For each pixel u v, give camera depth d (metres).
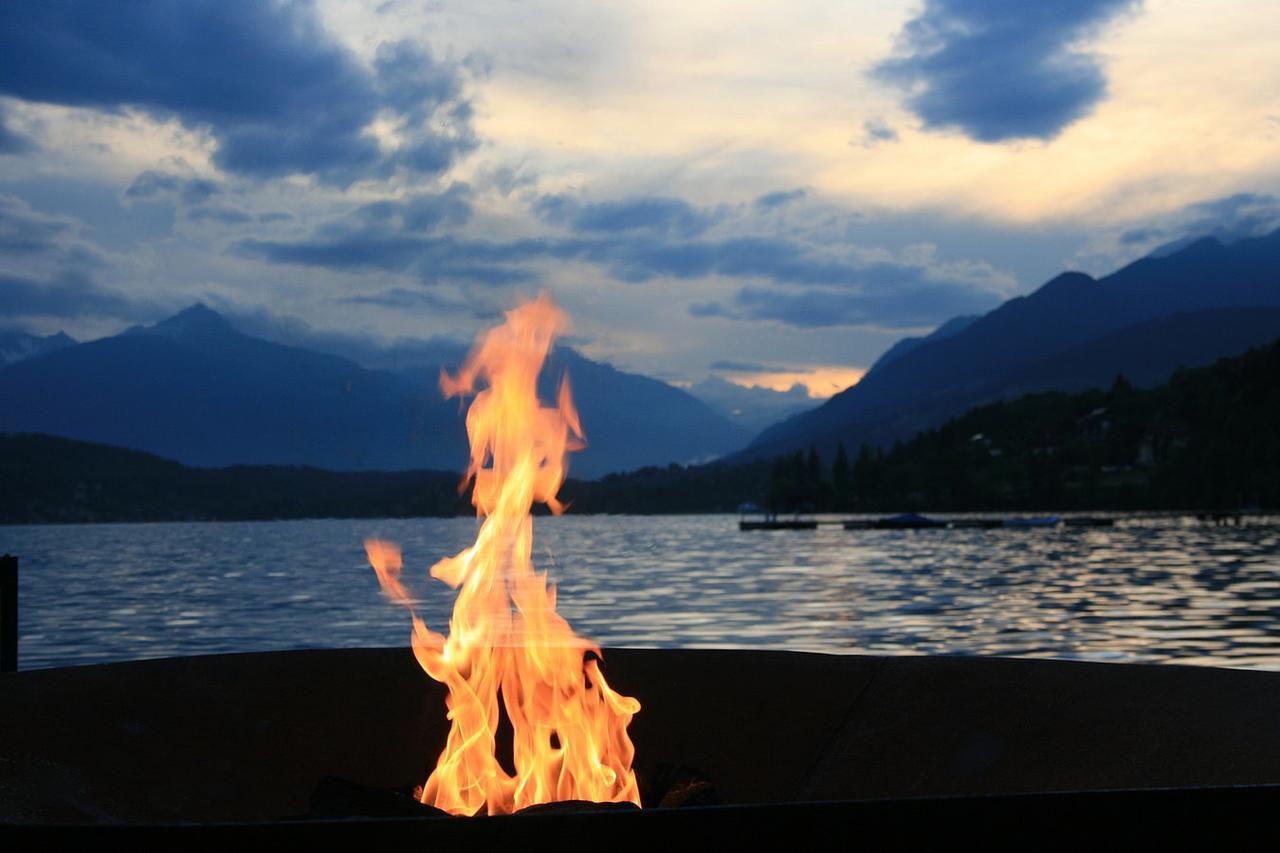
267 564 51.94
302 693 3.99
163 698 3.83
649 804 3.50
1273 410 138.38
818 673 4.06
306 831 2.15
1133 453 166.12
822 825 2.23
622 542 76.50
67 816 3.22
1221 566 37.94
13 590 5.54
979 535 76.25
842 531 91.88
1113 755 3.39
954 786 3.49
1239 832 2.31
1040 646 16.36
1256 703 3.38
